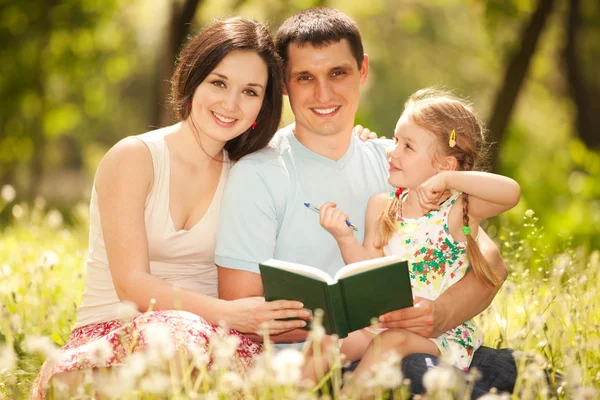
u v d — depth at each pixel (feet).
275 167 17.49
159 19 73.97
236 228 16.80
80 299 22.21
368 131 20.01
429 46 99.55
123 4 68.90
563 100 91.71
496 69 74.90
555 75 91.04
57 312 21.01
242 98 16.76
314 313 14.82
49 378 14.53
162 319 14.40
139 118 123.13
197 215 17.21
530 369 13.71
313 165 17.94
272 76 17.33
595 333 17.15
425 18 94.79
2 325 18.88
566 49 81.00
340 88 17.74
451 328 16.43
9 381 16.29
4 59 64.90
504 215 40.01
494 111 52.90
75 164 139.95
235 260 16.65
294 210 17.51
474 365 16.35
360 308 14.75
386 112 100.53
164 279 17.25
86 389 14.01
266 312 15.06
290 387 12.27
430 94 19.21
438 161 17.78
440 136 17.71
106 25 68.08
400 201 18.04
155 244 16.87
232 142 17.88
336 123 17.83
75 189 119.96
